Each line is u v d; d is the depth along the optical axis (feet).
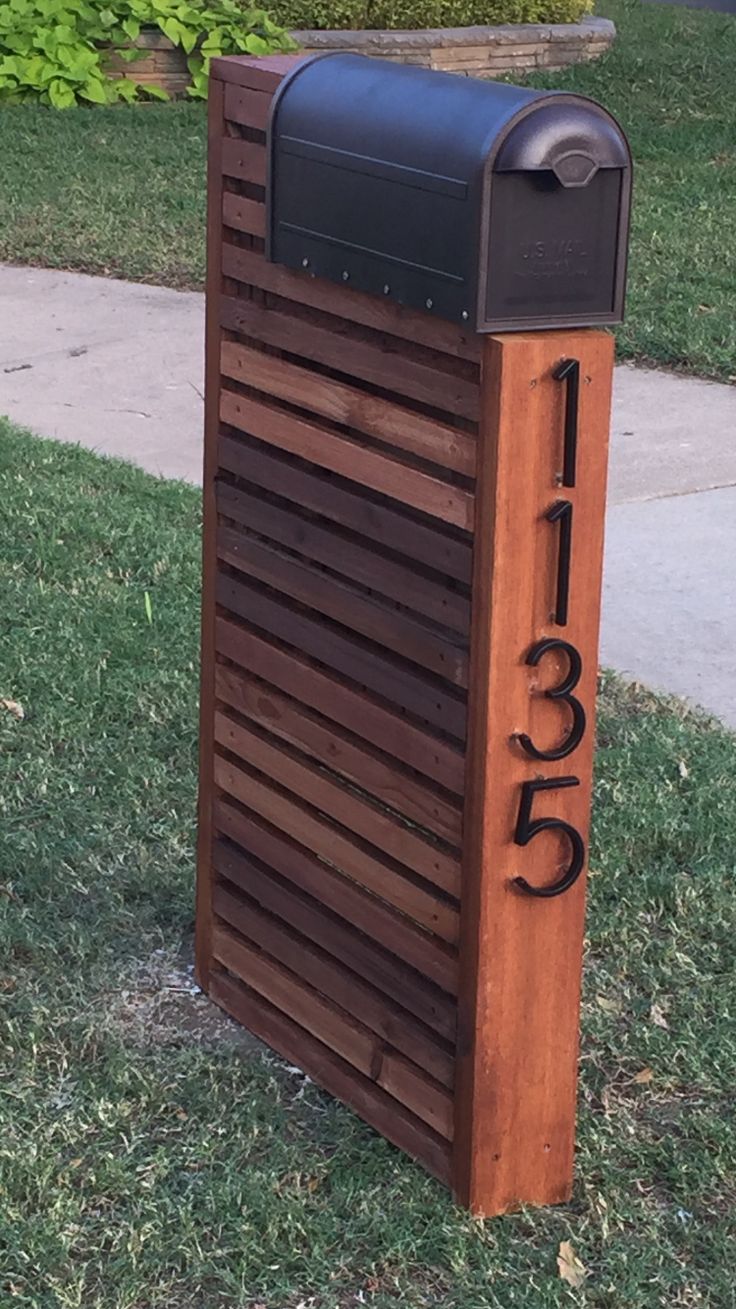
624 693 16.11
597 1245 9.29
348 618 9.45
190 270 30.48
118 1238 9.17
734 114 42.55
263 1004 10.93
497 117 7.70
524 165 7.60
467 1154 9.24
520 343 7.92
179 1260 9.08
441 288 8.07
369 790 9.53
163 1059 10.71
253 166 9.60
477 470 8.24
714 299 28.37
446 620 8.68
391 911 9.57
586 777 8.77
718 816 13.76
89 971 11.64
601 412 8.18
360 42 43.32
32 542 18.88
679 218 33.47
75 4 42.68
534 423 8.07
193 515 20.01
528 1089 9.22
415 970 9.49
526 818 8.61
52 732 14.76
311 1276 8.98
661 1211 9.60
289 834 10.35
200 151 38.47
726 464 22.11
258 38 43.04
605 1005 11.42
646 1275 9.06
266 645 10.23
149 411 24.08
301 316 9.55
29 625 16.79
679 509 20.67
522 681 8.46
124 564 18.42
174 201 34.37
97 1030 10.94
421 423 8.63
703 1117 10.28
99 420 23.68
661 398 24.49
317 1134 10.11
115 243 31.78
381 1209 9.43
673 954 11.93
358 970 9.87
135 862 12.91
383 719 9.30
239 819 10.80
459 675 8.63
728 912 12.55
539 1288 8.91
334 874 10.00
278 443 9.80
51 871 12.66
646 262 30.32
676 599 18.35
